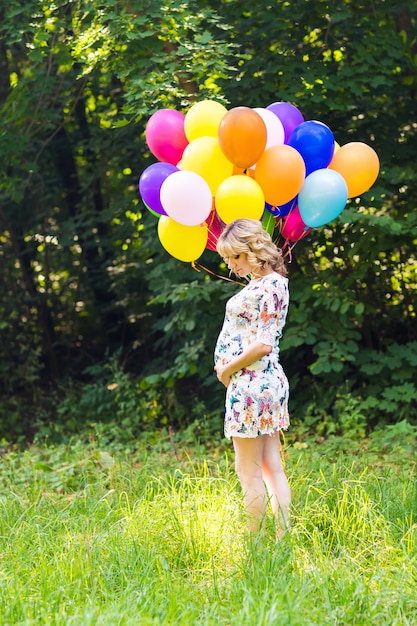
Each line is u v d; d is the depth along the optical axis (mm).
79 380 11828
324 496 4754
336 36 8195
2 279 11562
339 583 3574
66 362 12180
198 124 4727
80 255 11734
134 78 6902
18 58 10539
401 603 3395
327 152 4676
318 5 7840
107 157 10359
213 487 4949
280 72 7781
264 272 4227
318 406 8516
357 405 8320
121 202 9719
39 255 11758
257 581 3641
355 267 8102
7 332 11484
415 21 8883
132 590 3674
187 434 8273
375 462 6406
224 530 4277
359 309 7902
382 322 9102
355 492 4672
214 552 4102
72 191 11562
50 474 6301
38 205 11516
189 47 6762
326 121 8438
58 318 12234
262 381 4195
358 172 4812
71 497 5629
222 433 8375
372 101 8617
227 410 4262
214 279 8484
